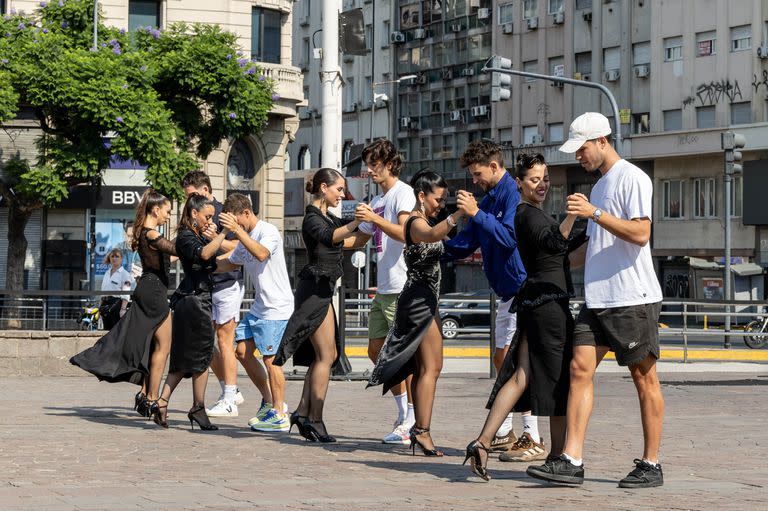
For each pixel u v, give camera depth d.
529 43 86.44
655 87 77.25
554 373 11.07
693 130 74.19
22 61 45.91
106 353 16.06
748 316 33.44
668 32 76.44
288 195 83.75
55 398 20.55
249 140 59.62
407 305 12.85
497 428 11.15
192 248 15.63
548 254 11.18
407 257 12.89
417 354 13.05
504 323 13.48
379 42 103.31
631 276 10.73
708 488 10.75
